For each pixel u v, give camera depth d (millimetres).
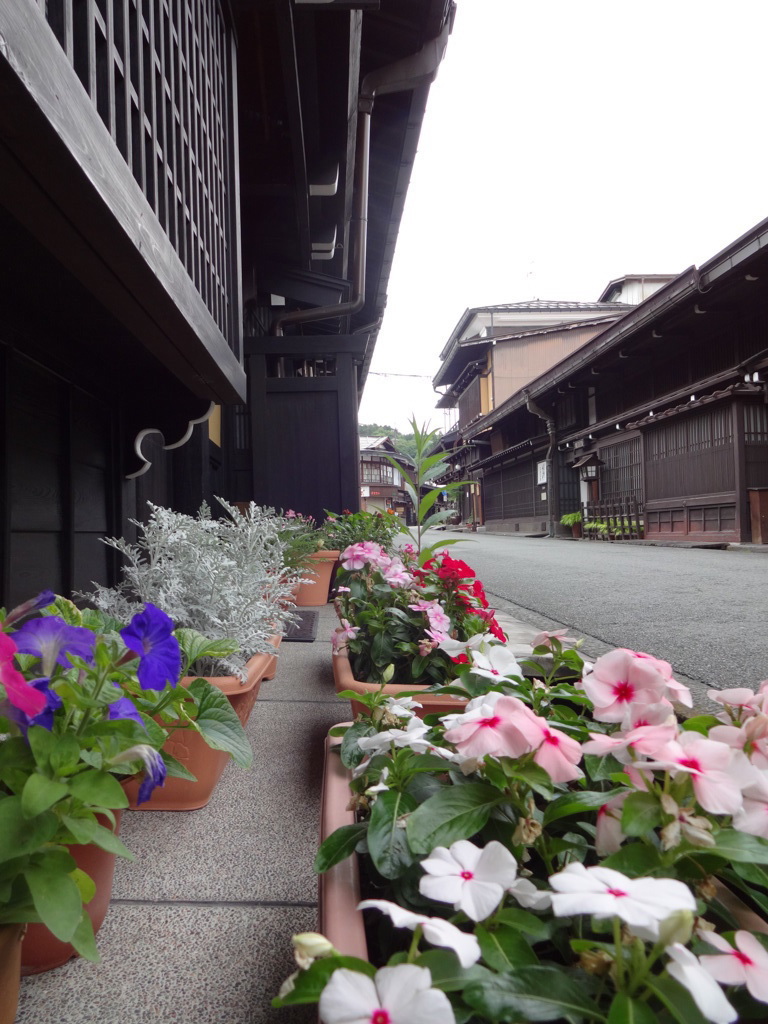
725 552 11375
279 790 1708
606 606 4848
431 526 2643
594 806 739
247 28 4852
